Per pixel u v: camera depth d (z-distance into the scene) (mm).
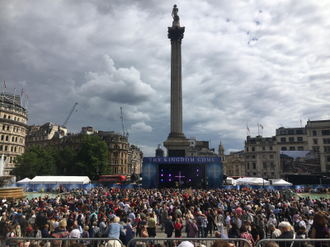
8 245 8664
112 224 12211
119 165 128875
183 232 21938
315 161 102750
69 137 130250
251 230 13734
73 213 18234
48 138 139750
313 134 111938
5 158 104062
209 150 163500
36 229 14414
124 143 133375
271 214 18500
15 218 16766
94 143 96812
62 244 9062
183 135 71188
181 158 58438
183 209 24125
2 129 103812
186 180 64500
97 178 94812
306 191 66688
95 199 30078
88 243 9172
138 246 8984
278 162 117250
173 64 75062
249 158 122750
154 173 57812
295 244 8750
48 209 20047
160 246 9062
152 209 23625
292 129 118438
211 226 19484
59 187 57719
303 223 17078
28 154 92125
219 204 24828
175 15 79375
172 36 76438
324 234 8695
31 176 90938
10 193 37000
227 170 157000
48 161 97125
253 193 38938
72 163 102750
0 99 106250
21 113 115250
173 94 73500
